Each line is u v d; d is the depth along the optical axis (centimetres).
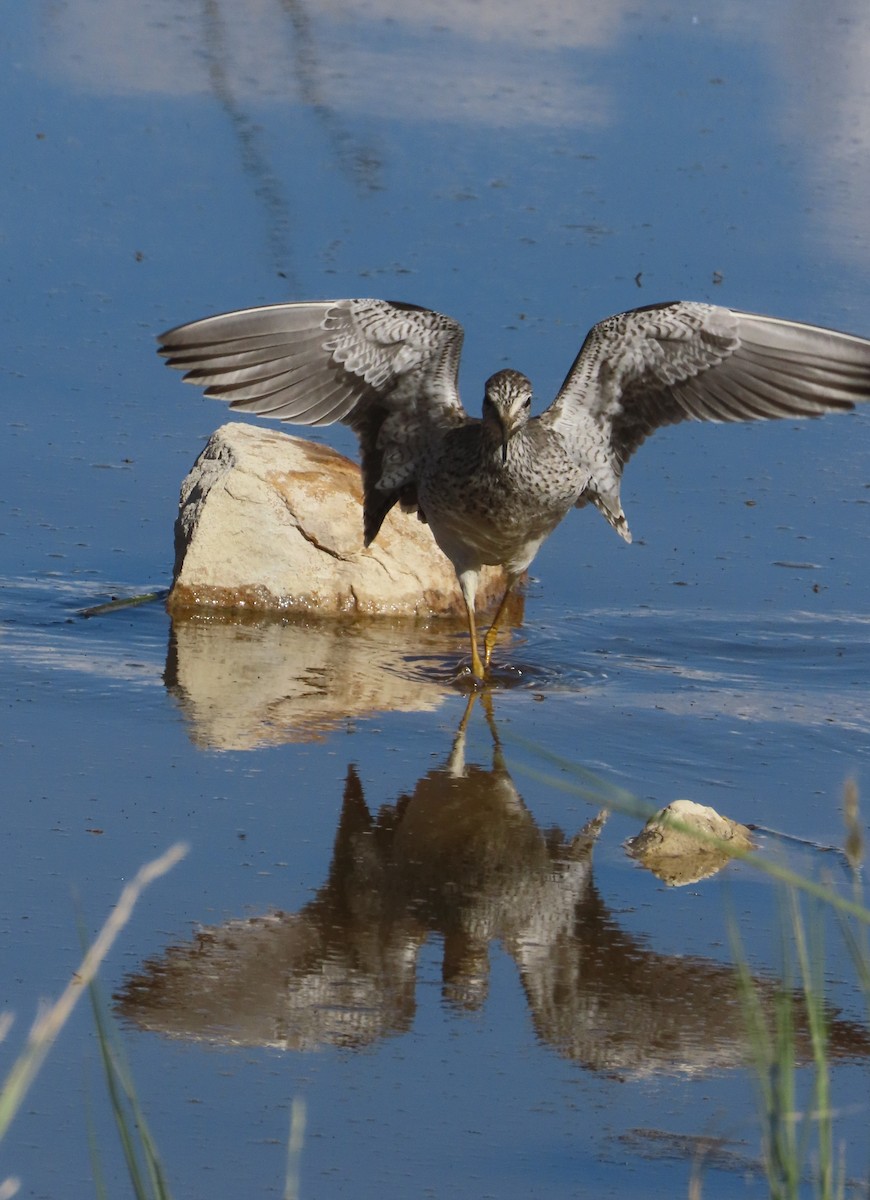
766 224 2206
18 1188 670
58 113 2478
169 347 1186
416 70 2753
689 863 989
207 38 2850
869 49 2939
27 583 1391
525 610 1409
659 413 1280
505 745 1142
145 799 1027
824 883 732
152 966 844
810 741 1165
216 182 2277
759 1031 671
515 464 1216
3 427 1648
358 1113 732
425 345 1237
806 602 1420
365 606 1393
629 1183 689
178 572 1398
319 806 1034
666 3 3180
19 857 941
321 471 1423
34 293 1933
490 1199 674
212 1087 746
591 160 2408
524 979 854
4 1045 769
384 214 2191
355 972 852
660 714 1205
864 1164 711
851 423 1798
